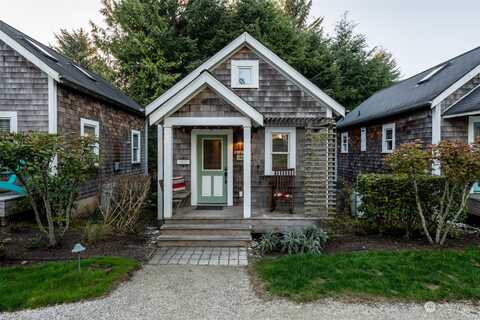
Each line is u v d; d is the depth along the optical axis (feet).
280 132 26.11
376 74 66.03
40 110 22.76
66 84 23.18
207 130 25.98
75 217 24.38
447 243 17.92
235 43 25.66
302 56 55.57
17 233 19.83
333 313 10.30
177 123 20.52
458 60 31.81
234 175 26.25
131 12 51.57
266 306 10.81
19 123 22.82
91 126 28.25
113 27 55.16
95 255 15.97
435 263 14.16
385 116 31.83
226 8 56.24
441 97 25.13
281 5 72.13
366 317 10.05
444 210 18.94
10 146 14.55
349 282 12.33
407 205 19.02
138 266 14.66
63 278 12.53
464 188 17.78
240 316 10.15
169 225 19.99
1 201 20.39
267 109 25.86
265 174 26.02
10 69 22.80
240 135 26.09
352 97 63.00
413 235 19.58
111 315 10.19
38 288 11.73
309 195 22.70
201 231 19.61
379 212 19.51
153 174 50.96
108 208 20.79
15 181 22.62
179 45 52.03
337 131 51.42
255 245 18.66
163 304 10.95
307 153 23.38
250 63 25.94
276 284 12.35
